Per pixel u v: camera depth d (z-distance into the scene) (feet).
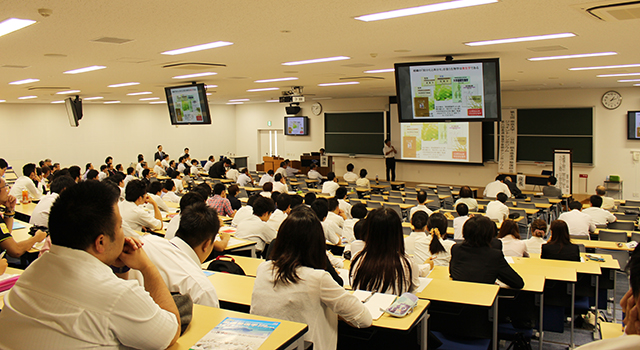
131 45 19.17
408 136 57.57
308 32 17.19
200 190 24.40
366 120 61.41
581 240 20.79
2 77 30.09
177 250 7.96
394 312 8.23
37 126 60.44
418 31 17.15
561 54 23.26
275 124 72.90
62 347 4.38
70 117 47.57
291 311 7.50
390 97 58.65
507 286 12.04
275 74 32.19
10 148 58.44
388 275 9.43
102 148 66.18
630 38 18.83
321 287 7.44
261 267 8.07
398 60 25.27
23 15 13.37
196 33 16.89
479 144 52.54
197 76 32.50
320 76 34.01
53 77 31.07
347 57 24.04
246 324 6.18
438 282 11.03
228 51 21.45
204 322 6.27
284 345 5.63
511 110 50.52
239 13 13.98
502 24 15.96
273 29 16.52
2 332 4.47
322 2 12.84
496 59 20.04
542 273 13.56
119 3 12.46
